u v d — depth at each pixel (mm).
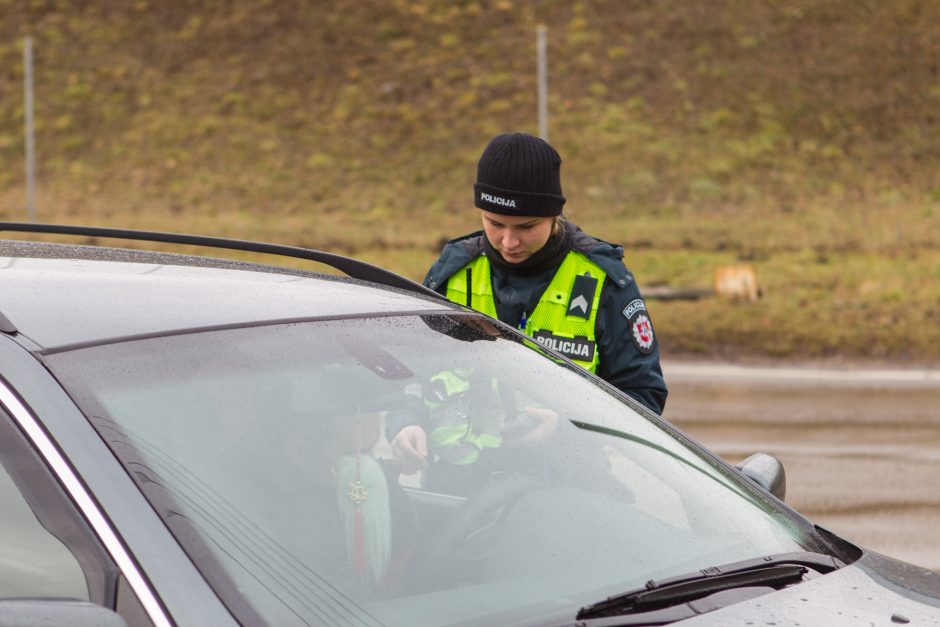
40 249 6242
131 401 4613
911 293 45562
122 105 101688
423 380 5535
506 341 6266
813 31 105500
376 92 101938
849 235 68938
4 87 104562
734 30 106250
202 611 4039
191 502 4395
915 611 4895
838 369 30359
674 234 71312
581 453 5711
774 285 47906
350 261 6738
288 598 4340
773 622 4660
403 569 4859
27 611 3754
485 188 7879
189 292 5539
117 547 4133
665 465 5859
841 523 15781
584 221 78375
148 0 116875
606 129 92938
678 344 34094
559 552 5121
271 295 5734
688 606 4781
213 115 99938
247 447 4723
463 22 111000
